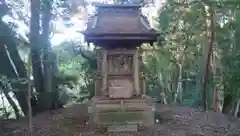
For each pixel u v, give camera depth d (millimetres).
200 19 10836
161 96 14133
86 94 13547
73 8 11633
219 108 11195
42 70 10781
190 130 7309
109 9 7797
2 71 9320
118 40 7324
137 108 7664
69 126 7734
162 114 8914
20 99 10344
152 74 13828
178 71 14031
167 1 11805
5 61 9500
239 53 9438
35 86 10727
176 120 8227
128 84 7852
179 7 11398
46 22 10219
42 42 9664
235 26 9562
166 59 13430
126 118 7602
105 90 7859
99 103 7727
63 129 7461
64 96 12430
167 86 14250
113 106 7660
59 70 12414
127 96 7766
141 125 7594
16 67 9695
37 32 9500
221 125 7914
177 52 13461
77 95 13523
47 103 10805
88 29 7387
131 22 7504
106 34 7176
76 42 13391
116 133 7027
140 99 7793
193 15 10797
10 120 8812
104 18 7613
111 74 8023
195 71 13445
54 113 9734
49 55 10641
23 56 10383
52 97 11086
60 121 8359
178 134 6957
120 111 7629
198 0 10211
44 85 10828
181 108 10242
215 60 11070
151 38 7305
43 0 9977
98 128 7406
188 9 11234
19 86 9789
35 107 10625
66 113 9570
